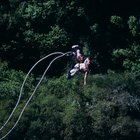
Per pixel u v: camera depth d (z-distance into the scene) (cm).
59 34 5069
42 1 5159
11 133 4228
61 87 4575
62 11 5078
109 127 4344
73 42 5097
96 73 5050
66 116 4284
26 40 5069
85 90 4494
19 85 4622
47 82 4741
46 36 5088
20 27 5084
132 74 4888
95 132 4319
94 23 5097
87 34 5122
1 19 5034
